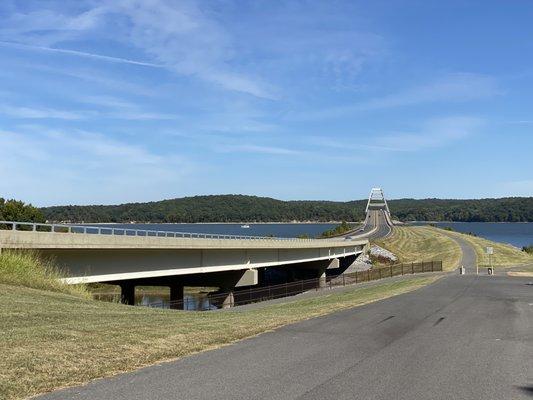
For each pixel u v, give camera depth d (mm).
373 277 59906
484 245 98812
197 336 13406
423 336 14578
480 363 11008
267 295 54531
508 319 18781
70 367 9398
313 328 15773
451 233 134000
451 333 15242
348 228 163625
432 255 90625
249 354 11438
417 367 10461
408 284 41406
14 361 9414
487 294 30594
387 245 111625
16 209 64375
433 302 25328
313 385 8844
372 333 14977
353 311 20984
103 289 57375
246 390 8422
